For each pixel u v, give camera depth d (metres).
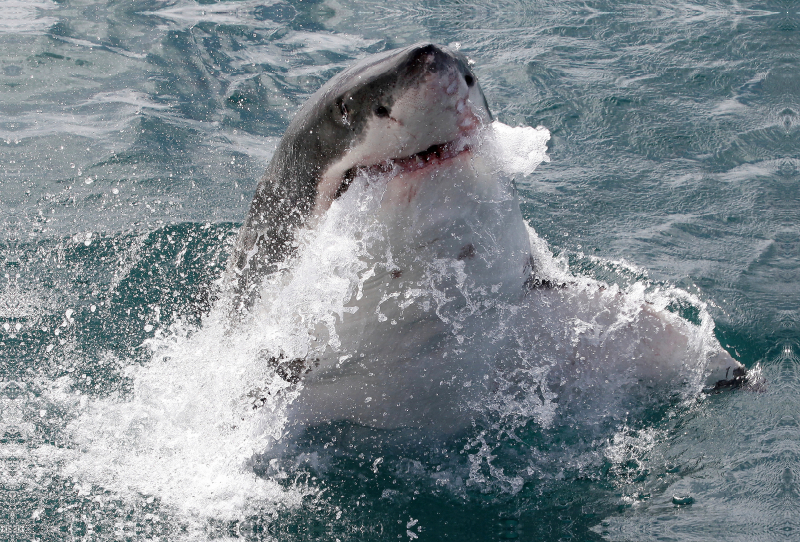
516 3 37.59
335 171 10.61
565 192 21.47
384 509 11.23
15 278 17.61
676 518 10.34
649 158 23.28
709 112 25.98
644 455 11.80
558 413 12.68
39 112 26.20
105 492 11.54
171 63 30.61
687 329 13.02
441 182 10.07
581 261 18.17
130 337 15.73
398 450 12.48
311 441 12.48
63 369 14.67
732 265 17.70
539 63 30.00
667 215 20.20
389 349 11.70
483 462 11.95
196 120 26.39
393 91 9.40
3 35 31.95
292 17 36.00
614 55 31.00
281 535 10.76
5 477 11.74
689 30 33.44
